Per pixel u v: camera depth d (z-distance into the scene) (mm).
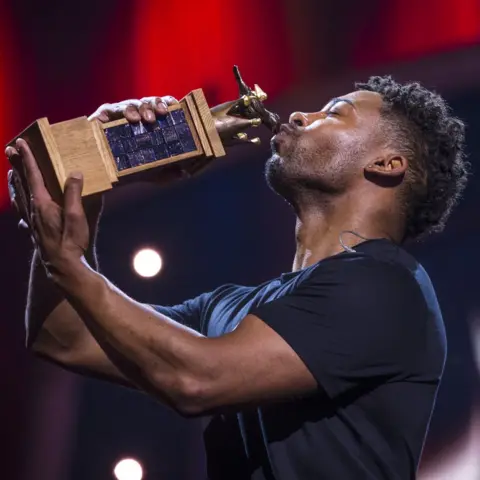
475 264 8156
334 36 7945
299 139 4133
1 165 8617
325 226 4125
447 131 4344
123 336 3326
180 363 3328
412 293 3627
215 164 8867
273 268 8836
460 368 8086
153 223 9047
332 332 3441
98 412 9180
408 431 3615
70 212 3291
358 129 4176
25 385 9273
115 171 3389
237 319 3918
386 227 4148
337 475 3500
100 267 9016
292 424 3572
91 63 8438
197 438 8977
